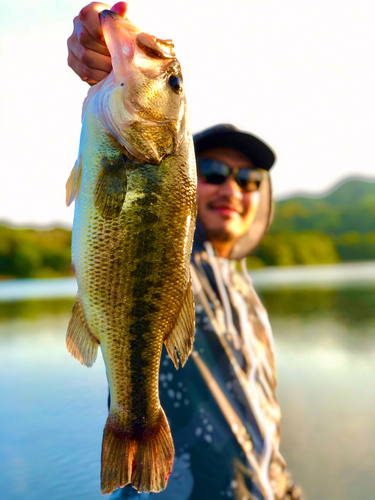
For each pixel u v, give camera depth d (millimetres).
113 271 508
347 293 10180
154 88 521
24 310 8633
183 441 637
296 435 2367
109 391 529
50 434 2160
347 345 4629
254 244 969
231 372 701
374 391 3094
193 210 545
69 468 1836
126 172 509
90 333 512
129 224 509
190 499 614
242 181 855
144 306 519
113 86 512
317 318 6629
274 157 865
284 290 10992
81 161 521
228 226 844
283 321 6414
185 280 540
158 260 521
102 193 503
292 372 3703
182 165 537
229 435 659
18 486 1694
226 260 853
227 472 641
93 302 509
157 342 529
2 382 3260
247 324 798
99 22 522
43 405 2613
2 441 2086
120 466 507
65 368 3758
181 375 663
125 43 518
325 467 1962
